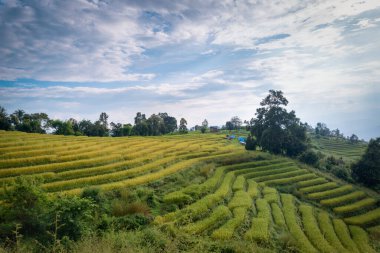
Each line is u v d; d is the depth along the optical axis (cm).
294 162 7206
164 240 1485
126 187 3866
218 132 15800
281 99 8088
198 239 1933
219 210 3456
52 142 6419
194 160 5881
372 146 6794
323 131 18425
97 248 996
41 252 1177
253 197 4369
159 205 3462
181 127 16062
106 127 13400
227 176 5247
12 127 10488
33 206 2153
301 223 3888
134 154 5850
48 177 4141
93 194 2978
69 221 1883
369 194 5856
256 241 2842
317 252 2838
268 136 7869
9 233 1875
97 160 5106
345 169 7169
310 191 5431
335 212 4741
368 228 4312
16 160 4594
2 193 3231
